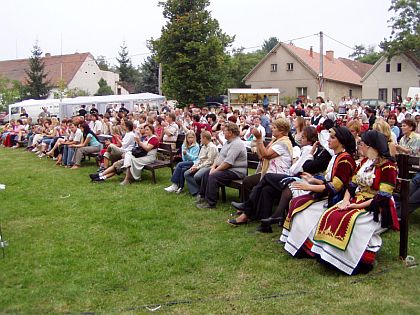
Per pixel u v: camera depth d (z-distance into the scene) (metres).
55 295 4.21
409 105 23.31
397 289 4.14
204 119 15.09
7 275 4.68
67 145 11.95
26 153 15.46
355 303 3.89
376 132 4.68
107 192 8.48
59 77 55.59
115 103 28.84
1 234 6.04
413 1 43.44
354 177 4.88
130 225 6.34
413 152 7.36
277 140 6.18
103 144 11.96
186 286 4.35
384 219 4.52
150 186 8.87
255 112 14.20
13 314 3.87
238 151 7.06
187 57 30.00
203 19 30.22
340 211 4.64
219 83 30.80
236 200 7.56
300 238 4.94
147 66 47.66
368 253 4.48
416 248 5.11
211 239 5.66
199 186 7.78
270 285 4.32
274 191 5.88
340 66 51.75
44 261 5.05
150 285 4.41
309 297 4.05
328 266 4.64
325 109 14.05
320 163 5.60
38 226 6.41
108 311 3.90
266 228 5.80
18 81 51.69
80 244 5.61
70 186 9.19
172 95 30.67
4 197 8.35
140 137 10.16
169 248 5.40
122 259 5.08
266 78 47.72
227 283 4.40
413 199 5.65
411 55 46.53
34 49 50.38
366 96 48.75
